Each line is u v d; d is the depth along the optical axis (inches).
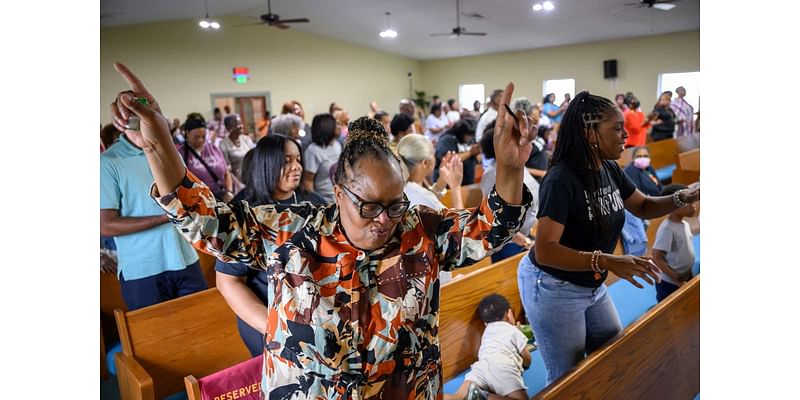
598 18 427.8
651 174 157.1
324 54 560.7
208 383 66.3
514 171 38.7
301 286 39.0
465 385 87.0
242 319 63.4
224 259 40.0
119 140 96.0
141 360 85.2
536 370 104.9
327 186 149.8
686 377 87.3
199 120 142.1
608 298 77.9
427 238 41.8
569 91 540.7
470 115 407.2
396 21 483.5
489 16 444.5
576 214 68.1
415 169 104.6
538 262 67.9
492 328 92.3
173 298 101.8
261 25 506.3
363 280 39.7
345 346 39.2
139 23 420.5
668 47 471.8
